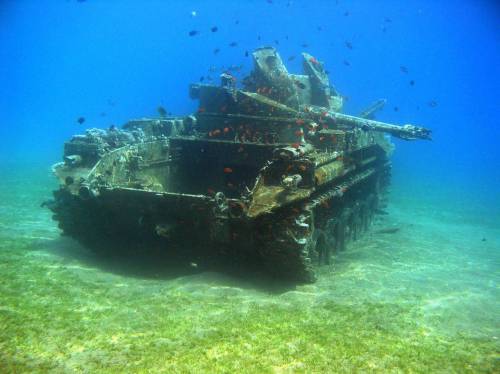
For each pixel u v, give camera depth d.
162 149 11.84
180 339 5.86
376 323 6.67
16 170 26.83
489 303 7.94
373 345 5.91
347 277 9.11
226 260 8.75
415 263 10.86
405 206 21.38
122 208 8.91
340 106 16.20
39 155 39.91
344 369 5.23
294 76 14.23
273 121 11.46
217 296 7.60
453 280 9.41
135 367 5.10
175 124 13.49
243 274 8.85
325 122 12.65
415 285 8.86
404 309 7.32
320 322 6.61
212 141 11.69
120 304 7.08
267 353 5.54
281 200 7.70
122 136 11.46
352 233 12.91
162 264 9.44
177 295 7.56
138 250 9.46
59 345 5.58
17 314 6.41
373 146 14.43
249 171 11.89
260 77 12.81
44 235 11.64
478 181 36.97
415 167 51.28
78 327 6.10
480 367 5.46
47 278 8.14
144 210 8.70
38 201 16.80
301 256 7.79
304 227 7.66
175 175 12.45
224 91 12.27
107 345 5.61
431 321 6.92
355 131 11.95
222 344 5.75
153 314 6.68
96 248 9.90
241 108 12.03
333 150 10.56
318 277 9.01
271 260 8.12
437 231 15.55
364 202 13.62
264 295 7.83
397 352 5.73
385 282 8.95
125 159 10.38
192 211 8.28
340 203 11.07
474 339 6.31
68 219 9.56
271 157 11.12
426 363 5.50
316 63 15.66
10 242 10.66
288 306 7.27
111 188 8.76
